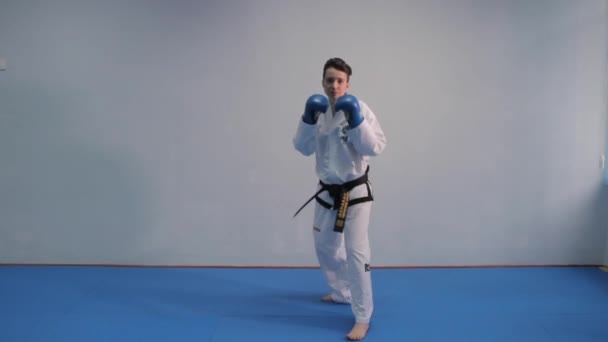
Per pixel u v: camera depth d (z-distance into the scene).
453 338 2.31
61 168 3.31
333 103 2.29
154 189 3.33
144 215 3.35
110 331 2.34
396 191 3.34
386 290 2.95
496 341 2.27
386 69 3.23
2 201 3.34
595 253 3.40
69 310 2.59
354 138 2.13
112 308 2.63
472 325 2.45
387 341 2.27
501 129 3.31
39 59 3.23
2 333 2.29
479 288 2.99
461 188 3.35
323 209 2.44
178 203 3.34
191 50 3.22
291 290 2.95
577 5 3.24
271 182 3.31
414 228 3.37
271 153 3.29
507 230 3.39
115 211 3.34
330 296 2.76
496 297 2.84
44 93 3.25
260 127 3.27
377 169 3.31
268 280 3.12
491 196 3.36
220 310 2.63
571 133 3.33
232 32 3.21
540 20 3.24
